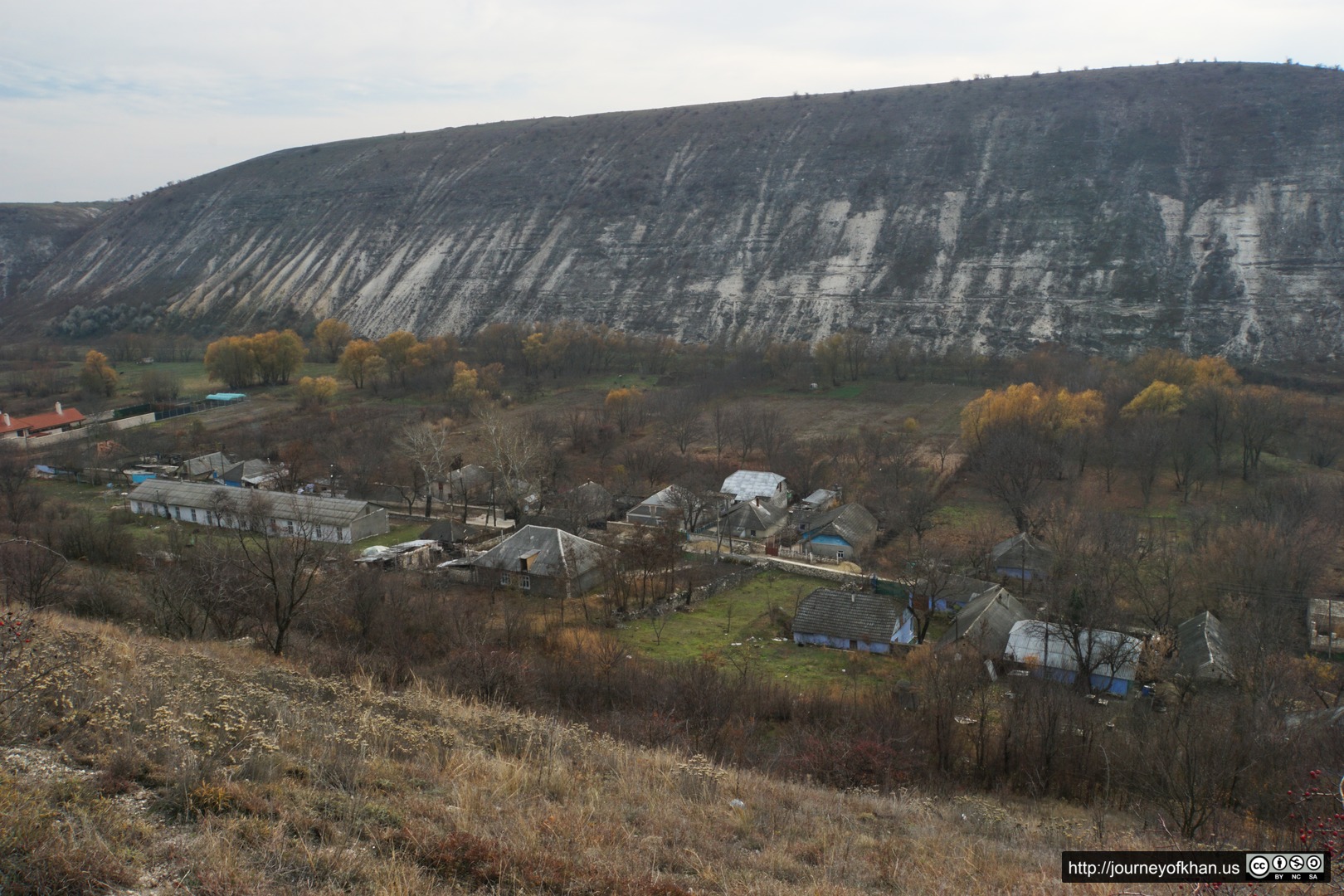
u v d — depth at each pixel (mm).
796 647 47562
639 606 53125
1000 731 31406
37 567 41969
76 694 17078
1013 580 60812
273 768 14992
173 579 40406
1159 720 32938
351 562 53656
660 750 23438
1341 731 29625
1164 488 77750
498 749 20641
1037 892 14727
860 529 69125
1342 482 70938
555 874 12281
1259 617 45969
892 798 23672
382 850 12516
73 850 10445
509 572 56906
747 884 13258
